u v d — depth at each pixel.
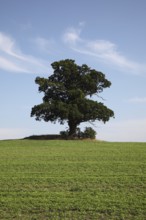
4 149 42.03
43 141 49.81
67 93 58.47
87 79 59.91
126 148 41.88
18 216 18.05
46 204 19.61
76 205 19.39
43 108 56.47
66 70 60.16
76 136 57.88
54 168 29.06
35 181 24.66
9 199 20.52
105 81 61.50
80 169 28.53
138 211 18.42
